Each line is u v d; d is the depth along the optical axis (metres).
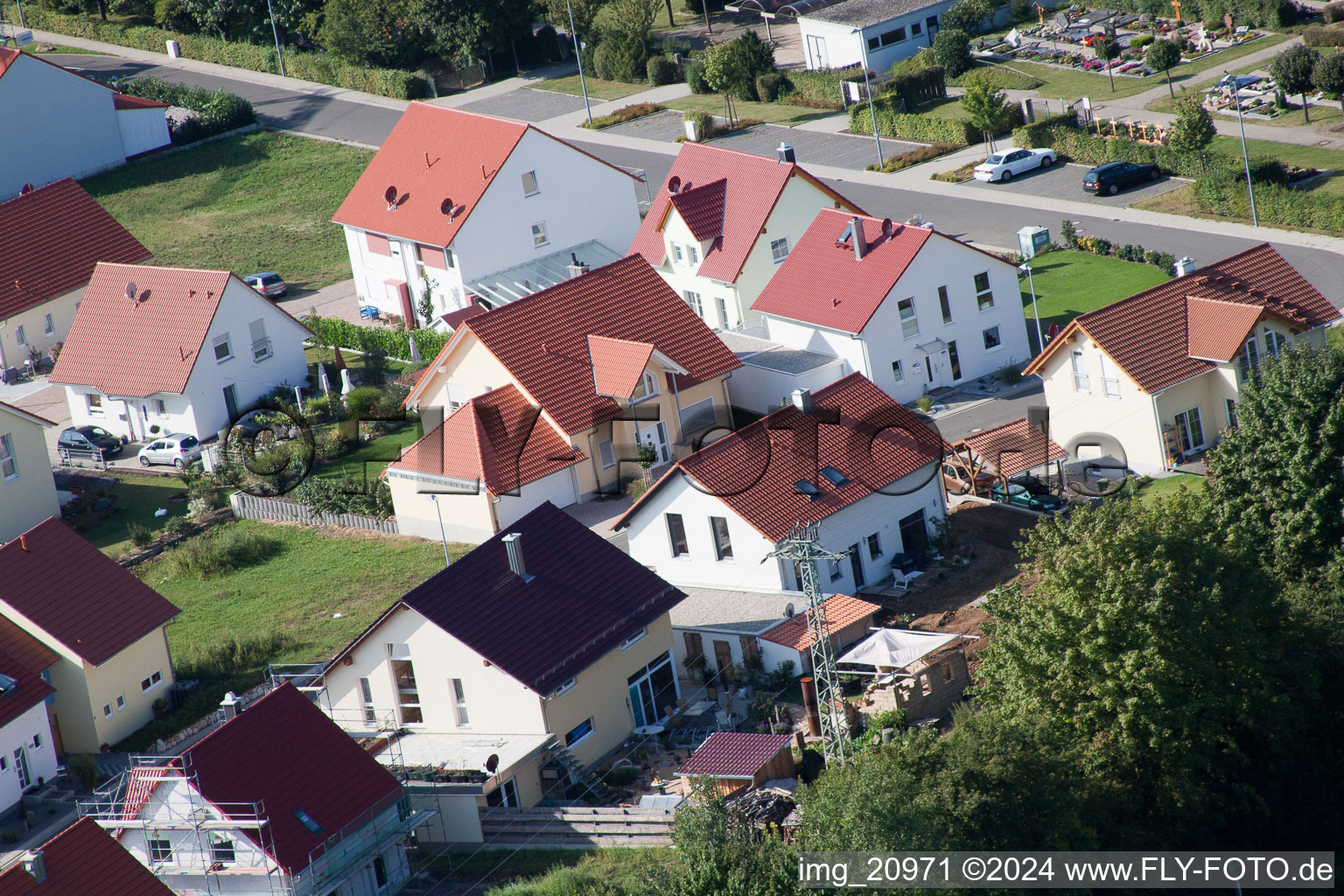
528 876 178.38
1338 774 190.12
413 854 188.75
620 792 194.25
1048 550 188.62
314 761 182.50
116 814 184.50
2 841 193.12
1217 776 178.25
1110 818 169.75
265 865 172.25
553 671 198.00
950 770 161.62
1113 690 173.25
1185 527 187.38
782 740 189.00
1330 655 195.62
